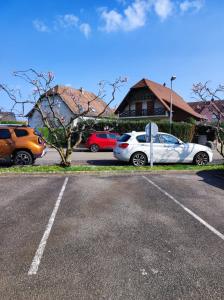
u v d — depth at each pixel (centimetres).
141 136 1284
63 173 1072
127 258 405
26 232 498
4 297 311
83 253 419
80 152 2111
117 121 2889
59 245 446
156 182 940
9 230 507
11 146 1198
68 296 314
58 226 529
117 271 368
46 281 344
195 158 1313
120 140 1319
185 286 336
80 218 574
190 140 2992
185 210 634
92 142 2153
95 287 332
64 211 618
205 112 4406
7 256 407
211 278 354
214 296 317
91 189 829
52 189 825
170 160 1286
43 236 481
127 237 481
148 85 3719
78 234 492
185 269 375
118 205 668
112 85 1400
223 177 1020
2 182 926
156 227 530
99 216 588
